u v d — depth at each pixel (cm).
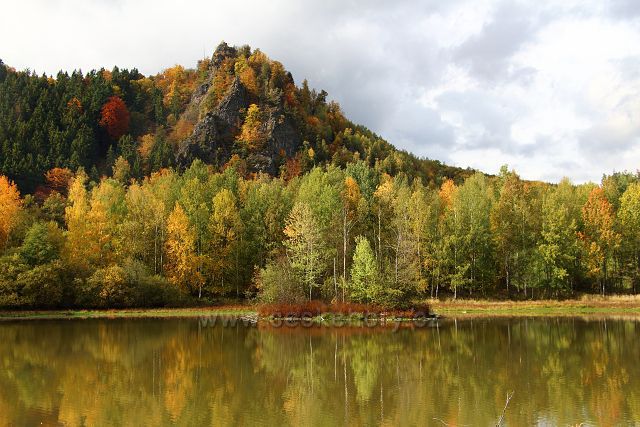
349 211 7388
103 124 13550
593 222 6912
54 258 6084
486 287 7112
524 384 2338
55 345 3525
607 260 6800
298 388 2302
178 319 5319
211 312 5947
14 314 5631
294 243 6062
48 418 1853
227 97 13925
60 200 9169
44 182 10862
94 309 6012
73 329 4422
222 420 1822
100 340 3766
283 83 15525
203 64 17288
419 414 1872
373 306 5150
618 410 1897
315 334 4088
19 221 6619
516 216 7031
